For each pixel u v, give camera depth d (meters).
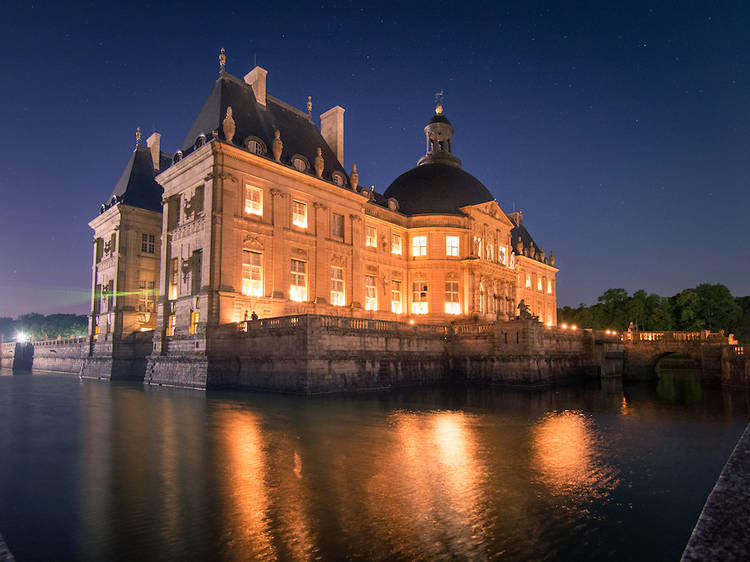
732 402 34.38
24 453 17.53
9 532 10.70
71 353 71.38
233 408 28.41
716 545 3.21
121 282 57.81
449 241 61.44
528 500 12.80
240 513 11.74
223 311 40.12
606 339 58.62
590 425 24.14
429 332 47.16
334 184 50.84
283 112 53.09
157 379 44.69
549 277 91.19
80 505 12.28
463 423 24.11
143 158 64.06
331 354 36.25
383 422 23.97
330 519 11.40
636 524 11.28
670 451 18.50
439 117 71.31
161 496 12.94
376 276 57.03
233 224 41.53
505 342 45.97
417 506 12.28
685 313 89.81
